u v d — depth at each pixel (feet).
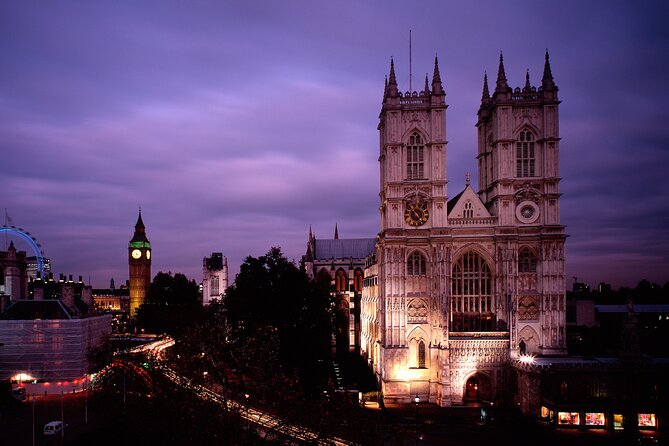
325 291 444.14
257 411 199.62
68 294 470.80
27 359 409.49
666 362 303.68
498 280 358.02
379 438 175.32
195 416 200.54
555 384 305.73
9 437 279.90
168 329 535.60
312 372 354.54
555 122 361.10
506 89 363.56
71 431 291.38
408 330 360.28
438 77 367.04
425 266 363.56
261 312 385.70
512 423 305.32
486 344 347.56
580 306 513.86
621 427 293.64
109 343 411.13
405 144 366.84
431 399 353.72
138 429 234.99
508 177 361.30
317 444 163.63
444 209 360.69
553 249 357.20
